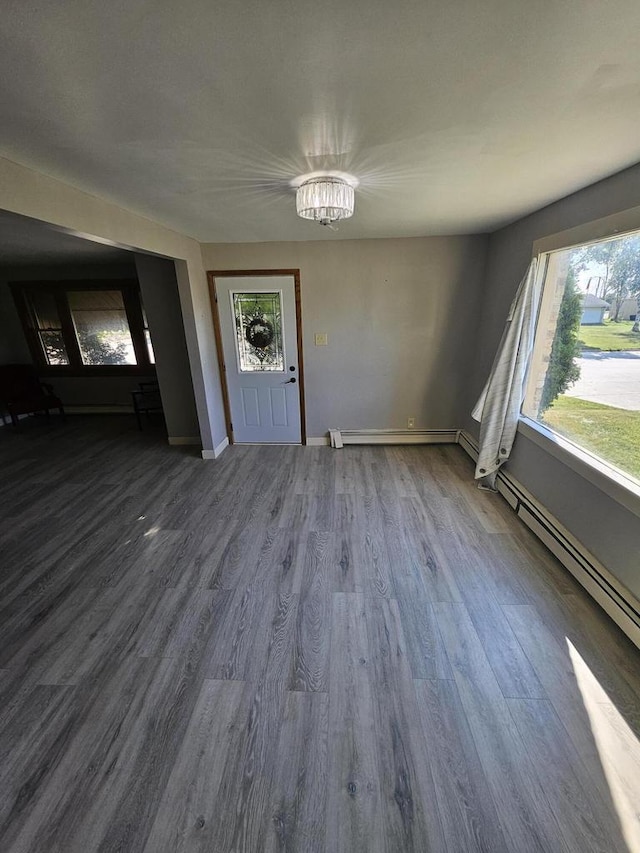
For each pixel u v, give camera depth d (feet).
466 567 7.36
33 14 2.45
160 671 5.39
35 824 3.84
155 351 13.32
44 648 5.77
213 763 4.31
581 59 3.03
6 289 16.66
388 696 4.99
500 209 8.21
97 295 16.58
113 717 4.80
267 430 13.88
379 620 6.18
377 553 7.82
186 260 10.76
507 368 9.19
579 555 6.87
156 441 14.69
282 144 4.63
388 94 3.54
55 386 18.02
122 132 4.22
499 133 4.41
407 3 2.45
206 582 7.10
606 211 6.16
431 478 11.07
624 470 6.21
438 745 4.44
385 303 12.17
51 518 9.36
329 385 13.19
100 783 4.15
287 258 11.80
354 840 3.69
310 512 9.41
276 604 6.56
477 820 3.80
